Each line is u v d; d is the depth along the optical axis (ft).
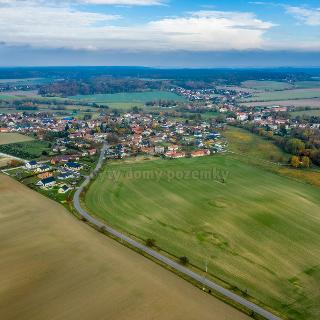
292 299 349.20
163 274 376.27
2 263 389.60
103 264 391.04
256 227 504.43
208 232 483.92
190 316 313.94
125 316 311.47
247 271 394.32
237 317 315.99
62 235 456.45
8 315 312.29
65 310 318.24
